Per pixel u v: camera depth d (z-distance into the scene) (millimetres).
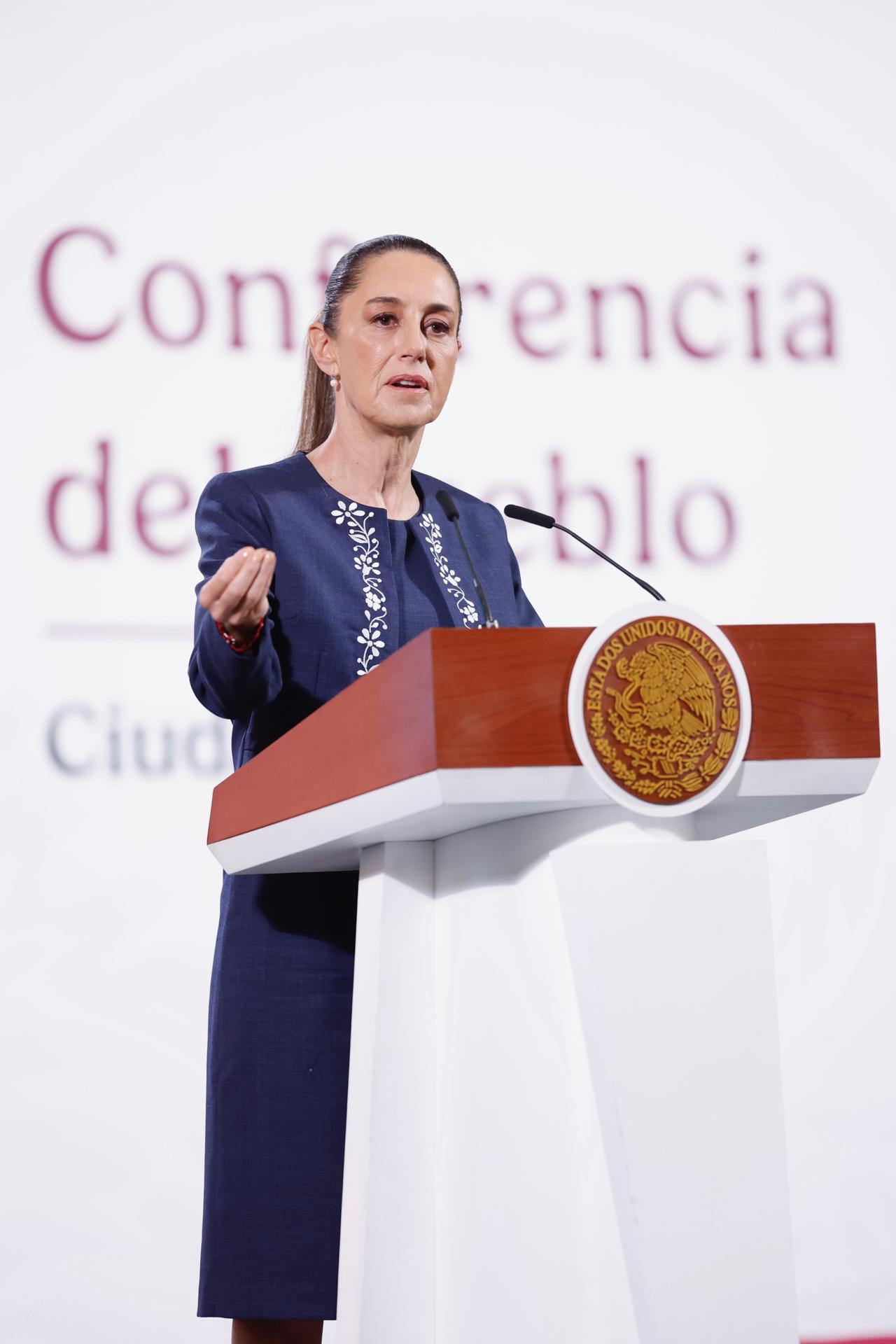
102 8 10984
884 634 11273
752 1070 3941
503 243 11266
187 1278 9945
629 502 11164
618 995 3896
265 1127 6039
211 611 4906
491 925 4465
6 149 10789
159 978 10227
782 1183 3895
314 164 11133
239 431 10859
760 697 4164
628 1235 3807
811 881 10906
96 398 10703
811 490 11336
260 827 5340
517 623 7000
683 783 4000
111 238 10852
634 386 11258
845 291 11516
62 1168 9945
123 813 10352
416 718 3936
